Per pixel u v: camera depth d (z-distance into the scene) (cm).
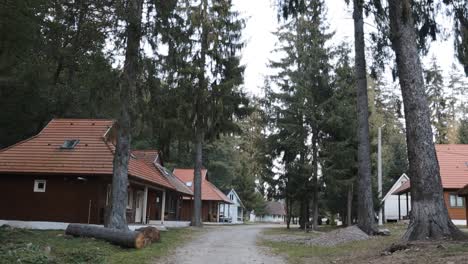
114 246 1312
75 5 1530
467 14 1362
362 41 1817
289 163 2938
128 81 1510
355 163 2720
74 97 2802
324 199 3409
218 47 2811
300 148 2861
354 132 2694
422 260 891
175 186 3078
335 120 2675
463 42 1379
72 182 2064
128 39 1515
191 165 5756
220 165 5981
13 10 1309
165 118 2423
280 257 1202
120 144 1565
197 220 2992
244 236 2073
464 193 2652
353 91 2688
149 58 1543
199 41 2781
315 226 2825
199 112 2731
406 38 1245
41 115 2895
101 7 1529
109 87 1508
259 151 3231
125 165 1569
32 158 2117
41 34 1588
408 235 1166
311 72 2791
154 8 1550
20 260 906
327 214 4941
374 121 3569
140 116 1566
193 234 2078
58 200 2052
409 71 1230
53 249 1148
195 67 2652
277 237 1998
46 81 2211
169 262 1064
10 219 2042
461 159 3400
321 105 2747
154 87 1585
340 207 3344
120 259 1073
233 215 6238
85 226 1463
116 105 1527
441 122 5734
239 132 2983
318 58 2788
